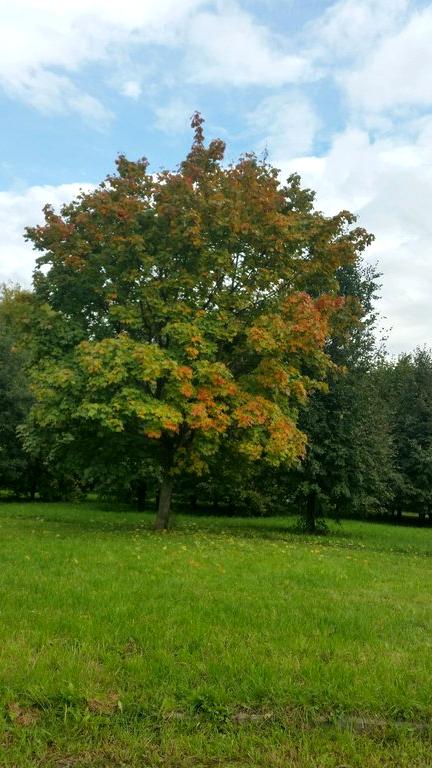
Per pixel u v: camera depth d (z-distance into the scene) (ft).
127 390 39.81
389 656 17.12
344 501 64.23
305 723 13.48
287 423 45.01
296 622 19.72
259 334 42.22
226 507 104.06
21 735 12.38
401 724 13.44
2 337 92.43
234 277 47.47
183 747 12.39
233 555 33.65
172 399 41.32
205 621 19.40
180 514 88.22
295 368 47.96
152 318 46.42
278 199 49.37
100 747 12.31
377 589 26.76
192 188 45.21
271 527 69.15
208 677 15.10
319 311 45.88
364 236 51.83
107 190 47.80
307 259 51.39
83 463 50.42
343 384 61.98
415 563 40.01
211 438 43.06
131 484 83.30
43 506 85.20
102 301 48.32
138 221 46.37
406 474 94.27
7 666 15.01
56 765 11.75
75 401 42.22
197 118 50.03
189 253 46.11
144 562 29.48
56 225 46.09
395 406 93.09
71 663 15.37
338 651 17.26
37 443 49.93
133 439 47.50
